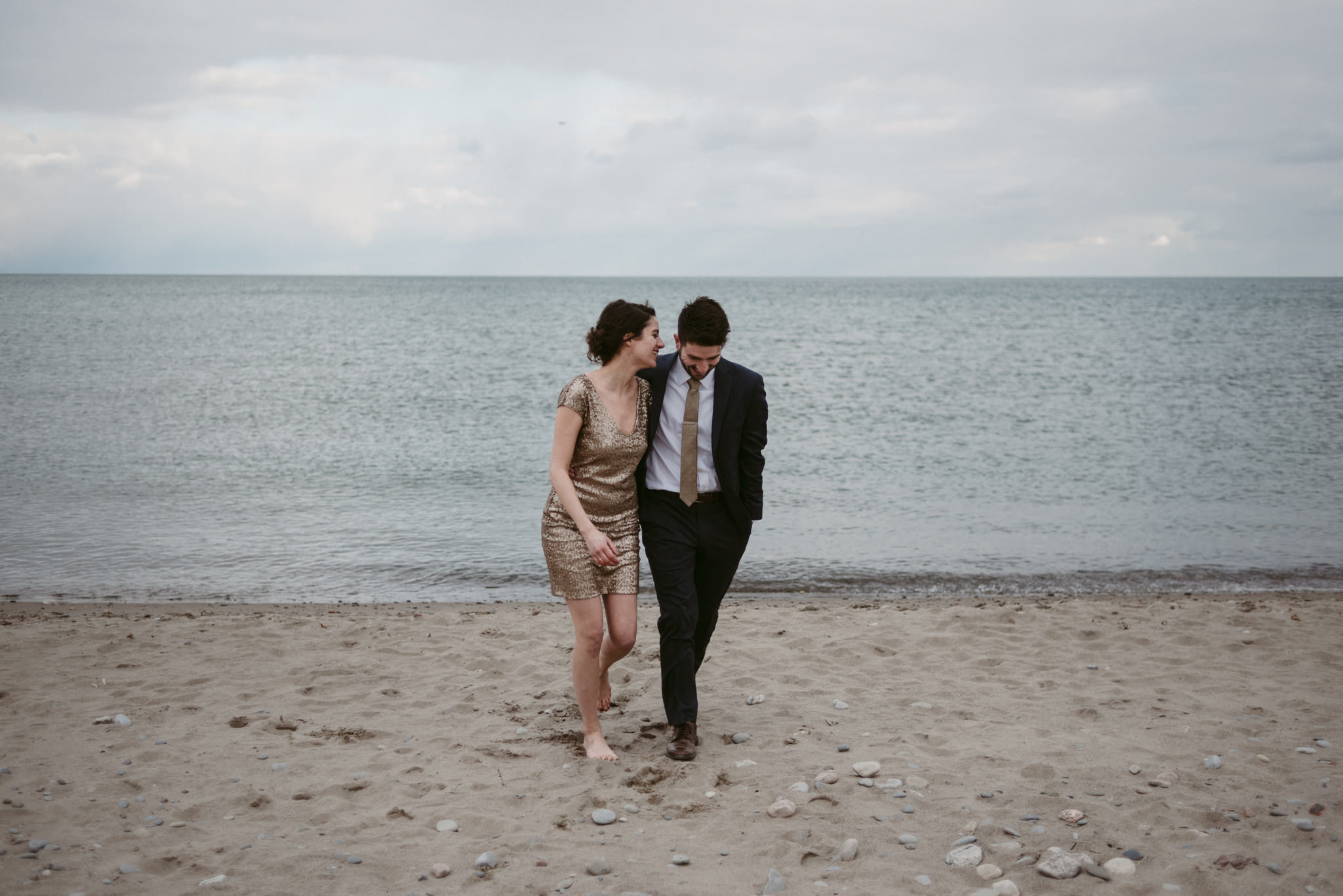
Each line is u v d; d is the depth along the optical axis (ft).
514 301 293.84
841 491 41.14
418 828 9.96
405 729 13.38
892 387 82.69
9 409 64.28
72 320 170.19
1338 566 28.32
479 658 17.04
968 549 30.66
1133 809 10.22
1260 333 146.72
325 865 9.07
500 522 34.37
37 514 34.83
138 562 28.27
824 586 26.07
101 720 13.41
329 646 18.12
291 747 12.52
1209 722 13.37
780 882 8.57
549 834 9.80
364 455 49.39
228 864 9.06
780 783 11.23
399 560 28.78
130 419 61.05
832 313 230.89
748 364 103.40
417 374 90.48
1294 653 17.16
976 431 59.06
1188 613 20.94
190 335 138.31
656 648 17.97
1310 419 62.64
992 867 8.85
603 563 11.03
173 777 11.37
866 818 10.13
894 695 14.84
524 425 60.75
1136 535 32.71
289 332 146.72
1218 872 8.70
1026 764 11.64
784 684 15.58
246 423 60.34
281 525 33.58
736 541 12.00
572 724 13.57
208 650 17.69
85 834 9.68
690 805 10.55
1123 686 15.35
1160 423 61.62
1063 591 25.61
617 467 11.55
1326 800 10.41
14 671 16.11
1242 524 34.32
